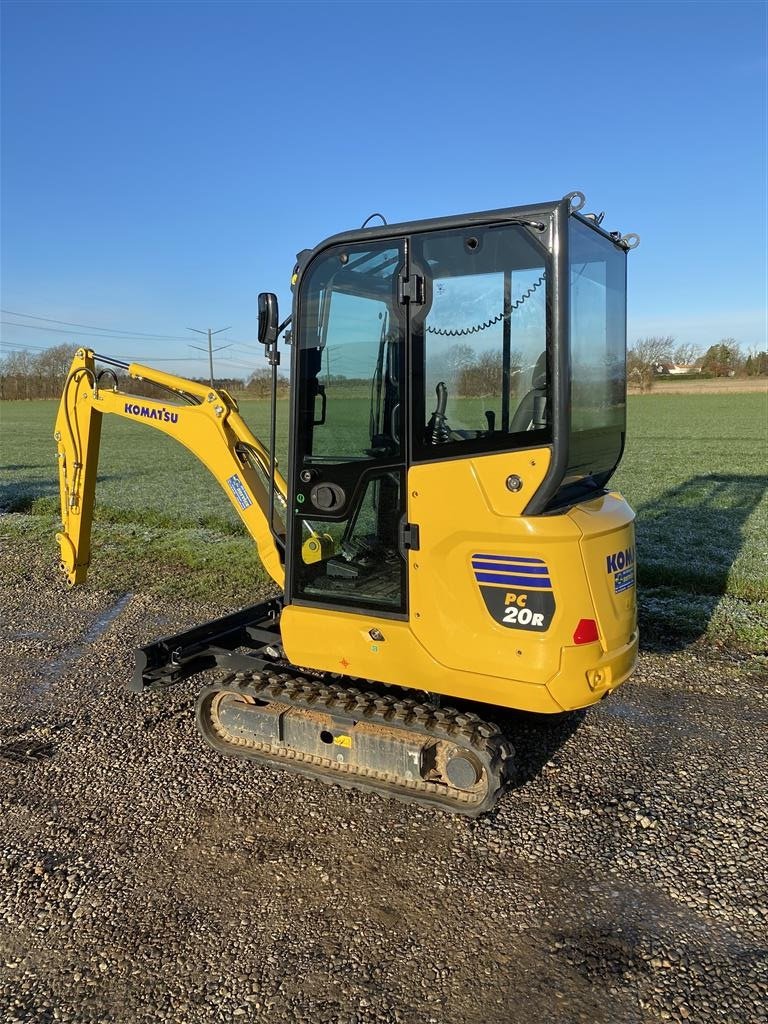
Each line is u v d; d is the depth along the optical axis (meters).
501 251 3.52
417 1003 2.95
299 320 4.12
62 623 7.34
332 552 4.20
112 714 5.39
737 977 3.05
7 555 10.09
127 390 5.88
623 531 3.95
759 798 4.30
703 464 19.17
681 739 4.98
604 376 4.26
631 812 4.20
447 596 3.81
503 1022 2.86
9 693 5.75
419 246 3.69
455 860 3.82
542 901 3.52
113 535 11.16
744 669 5.99
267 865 3.79
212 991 3.02
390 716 4.08
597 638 3.68
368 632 4.04
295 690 4.41
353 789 4.43
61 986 3.06
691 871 3.71
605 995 2.97
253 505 5.00
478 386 3.64
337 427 4.08
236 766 4.71
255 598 8.06
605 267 4.24
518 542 3.59
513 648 3.67
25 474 19.53
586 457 3.99
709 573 8.25
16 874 3.75
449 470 3.71
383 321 3.88
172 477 18.70
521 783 4.51
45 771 4.66
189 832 4.06
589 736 5.05
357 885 3.64
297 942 3.27
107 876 3.72
